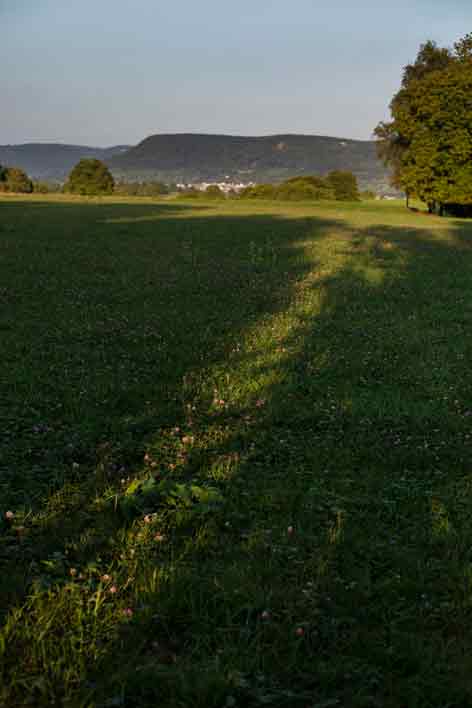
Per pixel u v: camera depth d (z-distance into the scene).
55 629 3.90
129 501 5.52
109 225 44.91
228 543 5.04
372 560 4.88
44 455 6.73
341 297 17.98
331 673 3.64
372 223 56.50
